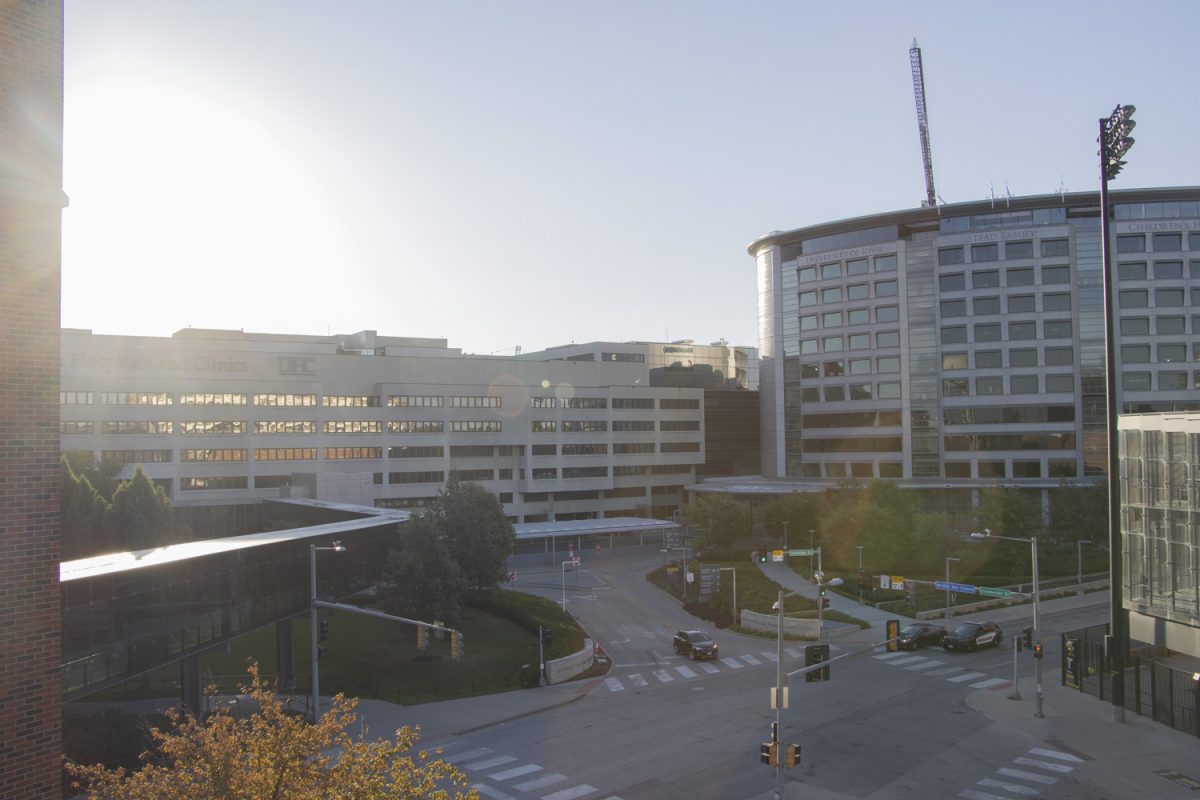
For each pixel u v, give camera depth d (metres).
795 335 129.50
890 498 83.12
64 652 28.80
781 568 81.25
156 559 34.53
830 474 124.44
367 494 107.12
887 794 28.48
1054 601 66.88
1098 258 111.56
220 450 99.00
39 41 15.55
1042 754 32.47
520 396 119.38
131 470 94.19
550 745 34.25
